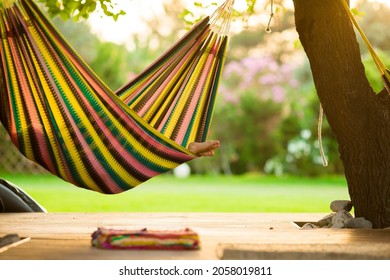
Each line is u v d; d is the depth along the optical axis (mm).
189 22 7160
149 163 5102
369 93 5957
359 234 5082
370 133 5867
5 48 5051
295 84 20375
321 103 6004
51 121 5086
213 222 5961
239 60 23766
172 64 5543
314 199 12352
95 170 5152
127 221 6000
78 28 19516
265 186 16062
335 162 18562
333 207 6402
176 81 5559
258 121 19781
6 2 5016
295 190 14594
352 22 5871
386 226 5770
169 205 11289
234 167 20375
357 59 5957
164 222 5938
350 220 5766
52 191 14008
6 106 5062
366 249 4164
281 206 11086
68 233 5125
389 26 21781
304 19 5988
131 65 20781
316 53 5926
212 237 4934
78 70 4945
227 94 19984
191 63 5562
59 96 5070
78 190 14406
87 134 5070
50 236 4941
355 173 5902
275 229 5438
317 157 18719
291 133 18984
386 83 5461
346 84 5871
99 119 5020
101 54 19062
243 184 16844
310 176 18906
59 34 4938
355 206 5977
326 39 5879
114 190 5305
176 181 18266
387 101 6016
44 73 5062
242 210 10484
